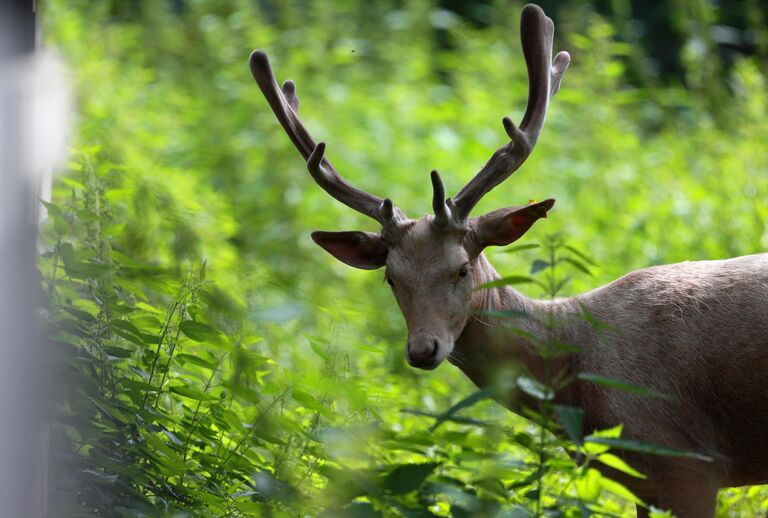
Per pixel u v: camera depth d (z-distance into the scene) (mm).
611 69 26266
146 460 8852
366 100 25750
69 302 9133
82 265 8898
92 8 29516
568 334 9555
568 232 19078
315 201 20781
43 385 7820
